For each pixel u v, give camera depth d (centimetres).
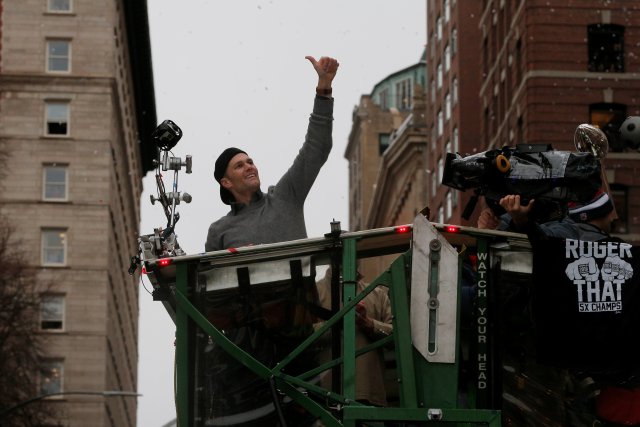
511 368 1015
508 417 1010
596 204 1075
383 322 1044
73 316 7788
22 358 5725
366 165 13988
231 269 1023
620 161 5541
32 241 7862
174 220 1115
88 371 7738
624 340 1000
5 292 5859
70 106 8050
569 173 1040
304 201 1146
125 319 9781
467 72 7681
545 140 5738
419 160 10400
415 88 10556
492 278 1020
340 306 1009
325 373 999
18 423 5531
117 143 8625
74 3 8175
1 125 7994
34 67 8081
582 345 1002
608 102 5747
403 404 970
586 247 1016
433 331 979
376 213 12638
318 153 1136
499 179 1048
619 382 1026
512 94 6262
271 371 997
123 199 9269
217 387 1012
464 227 1016
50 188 7950
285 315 1016
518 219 1034
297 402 995
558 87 5762
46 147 7994
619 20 5800
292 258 1019
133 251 10675
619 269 1010
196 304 1021
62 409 7525
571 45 5794
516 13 6156
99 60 8125
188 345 1016
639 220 5494
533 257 1015
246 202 1155
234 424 1009
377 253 1036
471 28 7725
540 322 1008
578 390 1027
